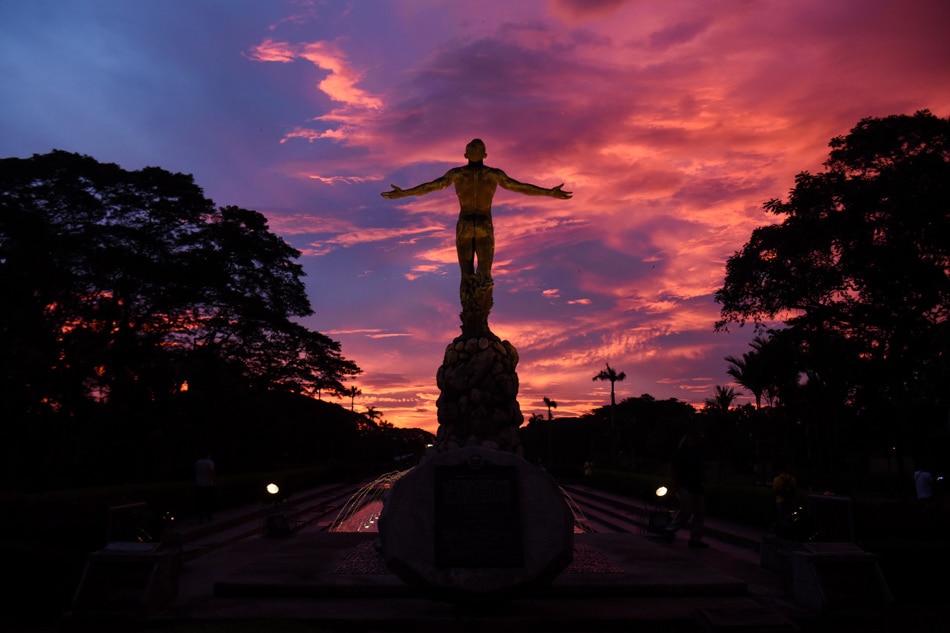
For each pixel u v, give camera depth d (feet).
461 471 28.68
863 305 116.88
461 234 46.57
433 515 28.22
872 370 116.06
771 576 38.96
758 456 157.48
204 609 30.76
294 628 27.22
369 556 40.22
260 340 177.17
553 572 27.86
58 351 105.70
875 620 29.66
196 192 154.92
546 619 28.35
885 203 109.09
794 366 129.90
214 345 165.07
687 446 51.72
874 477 126.52
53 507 38.88
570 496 122.52
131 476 111.75
